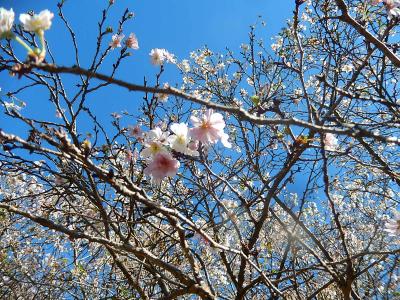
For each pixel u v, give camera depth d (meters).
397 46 4.21
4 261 5.79
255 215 6.22
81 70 1.47
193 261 3.07
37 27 1.81
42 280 5.19
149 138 2.79
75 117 3.66
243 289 3.96
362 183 5.96
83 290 5.14
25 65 1.47
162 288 4.30
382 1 3.60
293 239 3.71
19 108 3.48
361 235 7.12
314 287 5.48
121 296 4.77
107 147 3.65
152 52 4.88
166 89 1.55
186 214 4.50
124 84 1.51
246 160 5.17
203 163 2.80
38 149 2.08
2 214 5.56
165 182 5.26
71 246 6.23
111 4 3.65
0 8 1.74
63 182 4.00
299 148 2.99
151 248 4.18
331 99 4.03
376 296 4.43
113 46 4.23
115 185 2.21
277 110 3.08
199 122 2.72
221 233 4.99
